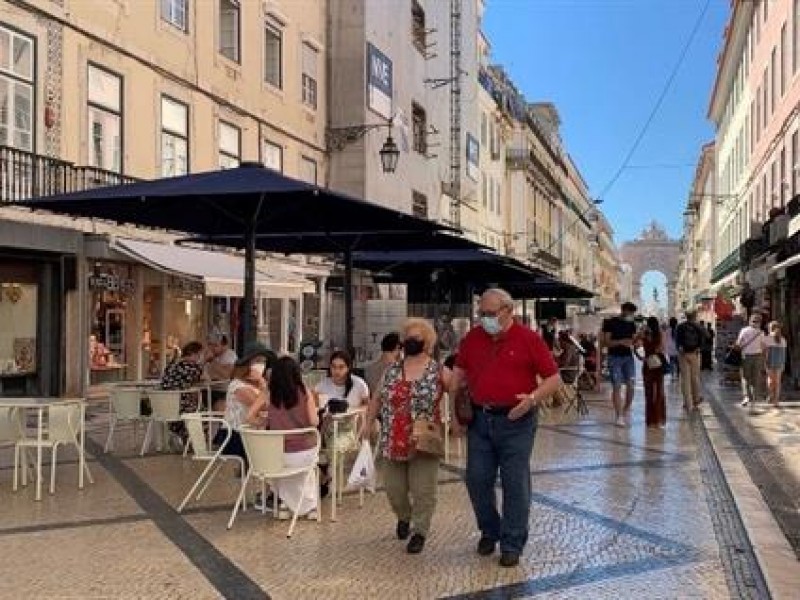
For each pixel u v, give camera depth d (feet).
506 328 21.53
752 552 22.76
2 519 25.64
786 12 97.71
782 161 100.63
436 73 120.16
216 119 70.33
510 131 177.78
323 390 30.78
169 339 66.33
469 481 22.04
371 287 99.30
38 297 53.83
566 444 42.04
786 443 42.78
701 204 271.28
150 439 40.52
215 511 26.81
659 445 41.88
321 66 91.40
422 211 112.78
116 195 30.30
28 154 49.21
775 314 96.68
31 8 50.34
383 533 24.31
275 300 82.99
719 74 168.96
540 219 214.28
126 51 58.90
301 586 19.66
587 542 23.67
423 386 22.62
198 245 66.03
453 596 19.08
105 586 19.54
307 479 25.34
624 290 517.55
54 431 29.37
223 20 73.10
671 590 19.74
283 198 32.53
